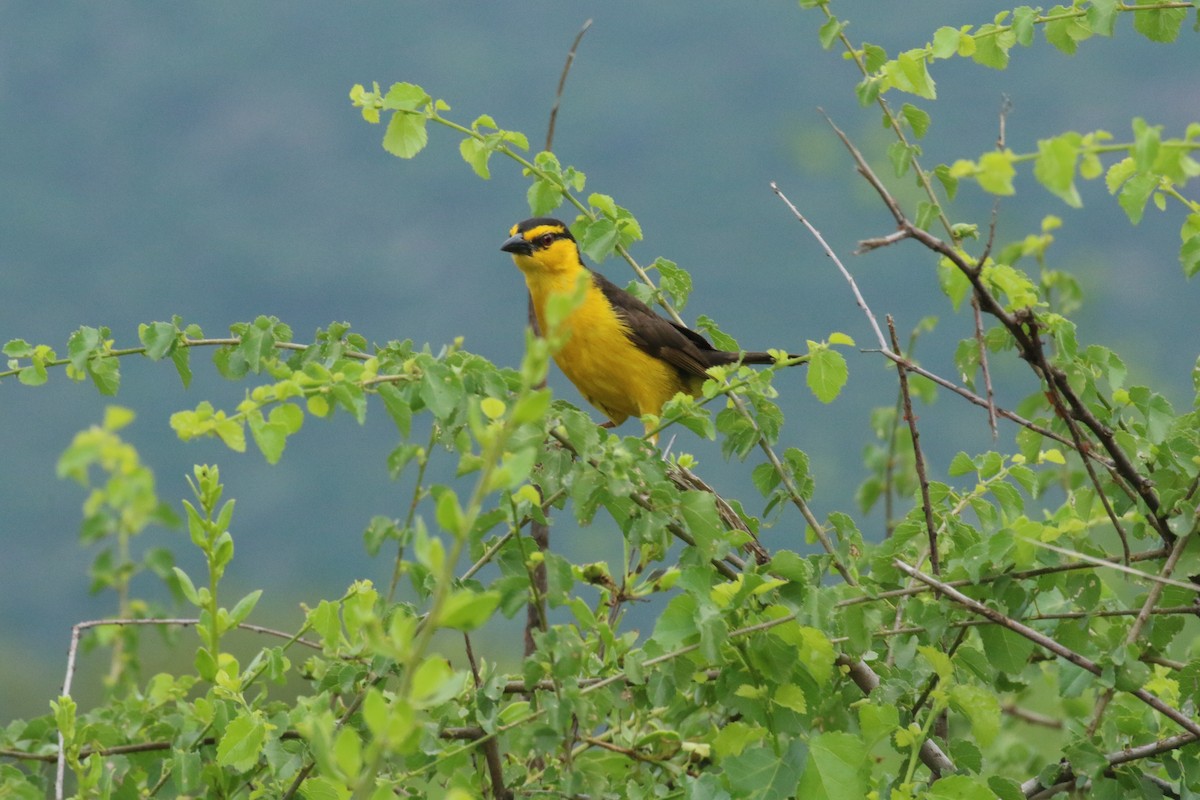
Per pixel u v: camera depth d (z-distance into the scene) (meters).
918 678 8.05
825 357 8.27
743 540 7.59
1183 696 8.10
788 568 7.12
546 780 7.53
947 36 8.65
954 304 8.53
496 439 5.03
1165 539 8.20
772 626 6.84
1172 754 7.96
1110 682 7.41
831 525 8.79
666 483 7.53
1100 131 6.27
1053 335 8.92
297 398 7.27
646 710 7.68
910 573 7.64
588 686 7.23
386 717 4.89
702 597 6.88
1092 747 7.73
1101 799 7.76
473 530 7.09
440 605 4.91
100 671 12.01
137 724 8.30
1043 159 6.06
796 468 9.32
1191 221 8.56
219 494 7.44
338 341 8.40
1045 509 9.30
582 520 7.63
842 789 6.77
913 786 7.23
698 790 6.84
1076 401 7.98
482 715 7.39
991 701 7.29
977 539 8.67
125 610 9.21
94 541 7.02
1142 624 7.68
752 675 6.96
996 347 9.11
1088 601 7.85
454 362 7.30
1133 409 8.95
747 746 6.97
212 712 7.64
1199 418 8.57
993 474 8.83
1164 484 8.26
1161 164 6.21
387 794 5.27
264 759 7.72
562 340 4.95
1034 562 7.72
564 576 6.84
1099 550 7.88
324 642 7.66
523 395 5.00
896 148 8.79
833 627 7.62
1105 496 8.66
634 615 9.35
